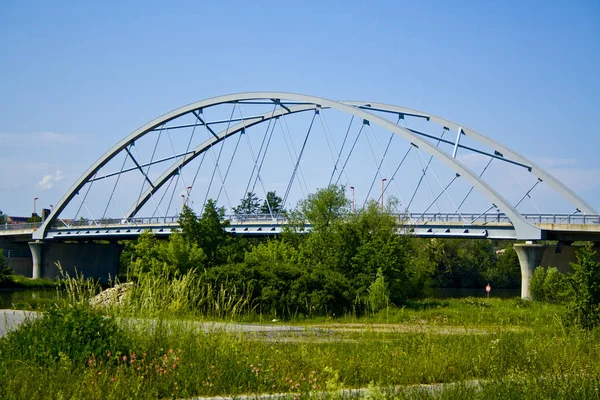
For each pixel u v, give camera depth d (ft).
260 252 192.44
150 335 51.65
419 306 156.15
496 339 62.75
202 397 41.83
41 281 283.18
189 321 55.62
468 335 73.82
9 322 72.23
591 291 86.99
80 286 59.06
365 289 154.30
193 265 179.11
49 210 380.78
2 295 185.88
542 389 41.57
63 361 45.27
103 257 357.41
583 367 51.37
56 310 52.75
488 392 41.29
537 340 65.26
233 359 48.42
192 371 45.06
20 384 40.91
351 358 55.16
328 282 139.54
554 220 207.10
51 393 38.86
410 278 178.60
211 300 65.00
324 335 81.35
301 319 127.44
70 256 347.36
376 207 186.70
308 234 212.84
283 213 251.80
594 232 197.06
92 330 49.37
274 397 39.73
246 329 84.53
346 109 248.11
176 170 341.62
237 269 138.41
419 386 44.65
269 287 133.69
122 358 46.50
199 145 330.13
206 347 50.31
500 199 207.21
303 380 45.09
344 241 175.11
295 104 273.75
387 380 46.65
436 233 218.38
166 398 41.14
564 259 224.53
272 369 47.60
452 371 51.52
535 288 196.85
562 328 72.95
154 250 185.68
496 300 179.32
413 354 58.34
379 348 63.72
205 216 203.10
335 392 38.86
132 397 39.42
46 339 49.21
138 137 327.67
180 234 198.49
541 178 231.30
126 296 57.82
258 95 270.67
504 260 355.15
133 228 303.89
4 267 277.03
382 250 165.17
